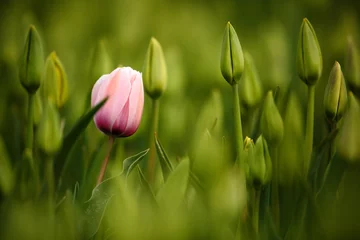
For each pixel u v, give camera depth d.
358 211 1.18
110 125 1.21
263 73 1.68
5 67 1.62
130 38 1.90
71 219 1.14
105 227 1.17
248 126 1.30
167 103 1.47
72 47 1.93
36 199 1.15
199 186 1.16
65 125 1.41
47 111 1.15
